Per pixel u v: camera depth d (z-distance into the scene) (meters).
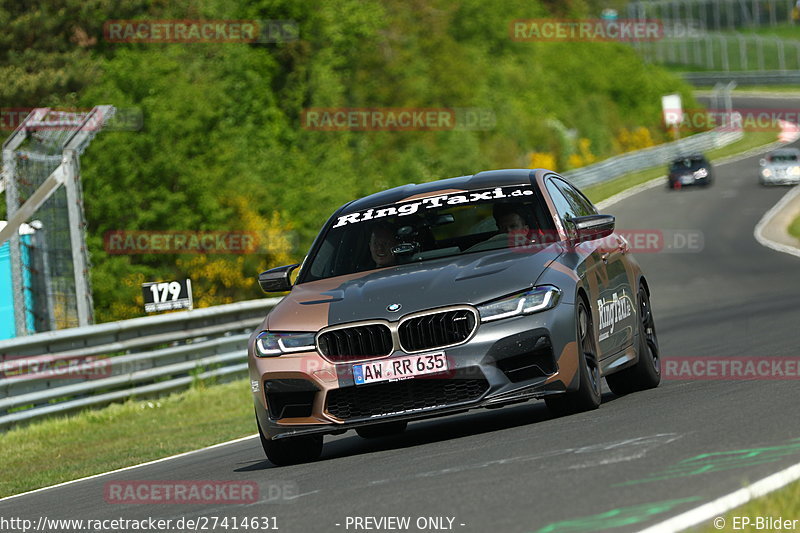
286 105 171.62
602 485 15.98
